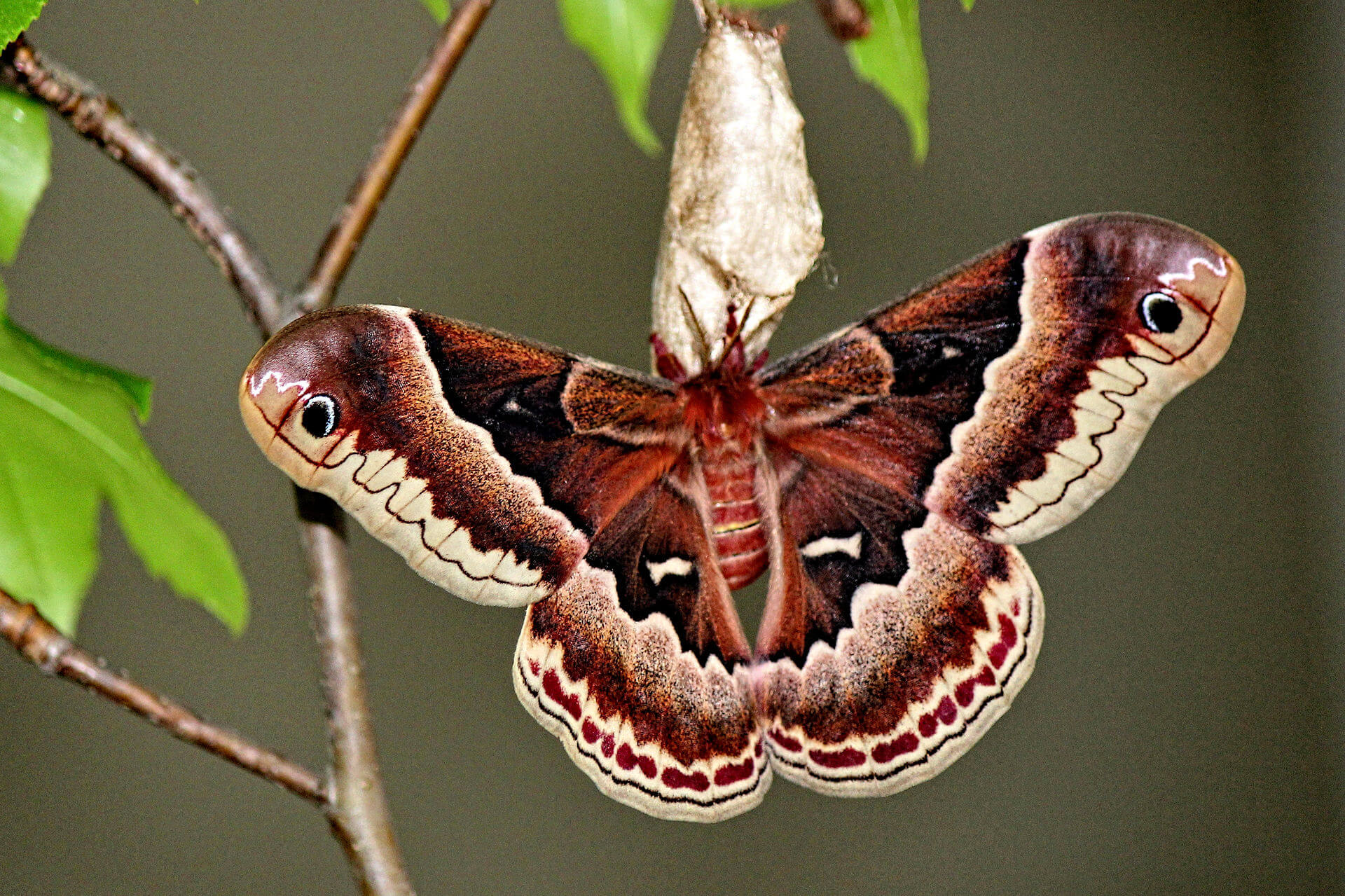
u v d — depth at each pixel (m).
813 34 0.80
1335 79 0.79
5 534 0.59
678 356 0.60
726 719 0.60
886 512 0.60
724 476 0.60
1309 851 0.81
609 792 0.59
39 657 0.59
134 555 0.78
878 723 0.60
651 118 0.81
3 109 0.59
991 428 0.59
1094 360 0.59
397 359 0.58
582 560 0.60
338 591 0.60
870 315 0.60
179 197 0.60
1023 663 0.59
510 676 0.81
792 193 0.59
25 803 0.77
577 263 0.81
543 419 0.59
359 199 0.60
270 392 0.58
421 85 0.60
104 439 0.59
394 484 0.58
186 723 0.59
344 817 0.59
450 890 0.78
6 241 0.59
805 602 0.60
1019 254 0.59
